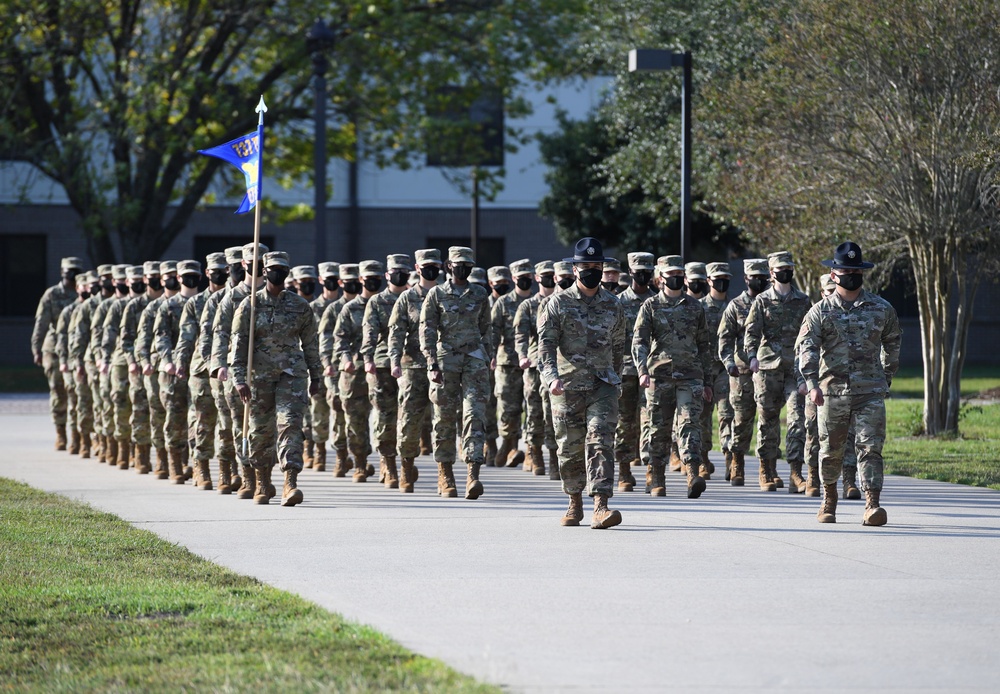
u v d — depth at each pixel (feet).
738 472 154.20
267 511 129.80
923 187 192.44
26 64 306.96
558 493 145.38
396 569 96.27
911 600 84.89
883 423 117.80
